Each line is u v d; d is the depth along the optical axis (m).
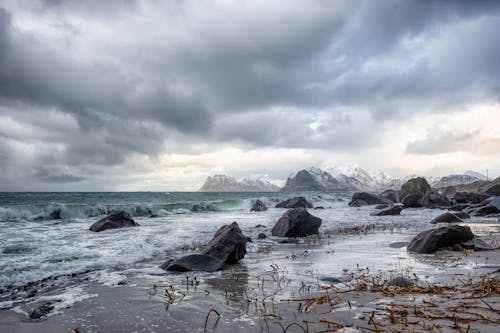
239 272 7.49
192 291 5.86
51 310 4.89
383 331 3.73
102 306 5.03
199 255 8.07
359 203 38.88
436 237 9.67
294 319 4.28
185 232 14.84
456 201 38.25
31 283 6.61
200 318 4.44
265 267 8.02
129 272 7.57
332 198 54.75
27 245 10.85
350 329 3.85
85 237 13.03
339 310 4.58
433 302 4.77
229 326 4.12
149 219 22.09
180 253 10.20
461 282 6.06
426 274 6.82
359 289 5.68
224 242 8.63
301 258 9.09
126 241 12.03
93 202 38.66
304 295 5.45
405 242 11.70
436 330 3.70
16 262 8.37
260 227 17.28
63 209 21.58
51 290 6.04
